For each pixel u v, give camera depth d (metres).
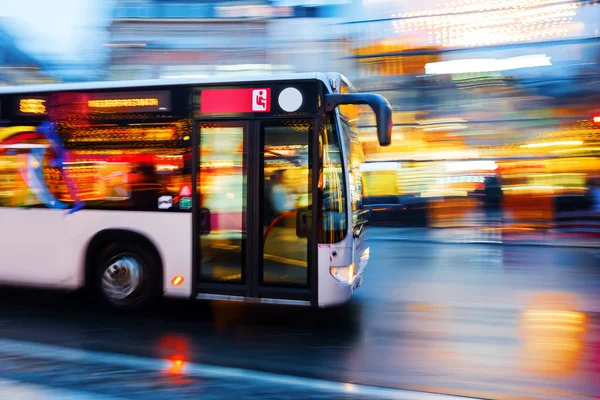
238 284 6.08
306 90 5.89
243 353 5.21
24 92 6.68
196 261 6.16
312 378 4.59
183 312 6.70
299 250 5.91
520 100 14.76
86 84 6.53
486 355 5.23
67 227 6.51
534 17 14.34
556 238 13.66
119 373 4.64
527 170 14.95
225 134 6.11
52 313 6.62
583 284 8.50
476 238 13.90
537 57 14.46
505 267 10.03
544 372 4.80
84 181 6.49
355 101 5.68
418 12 15.38
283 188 5.97
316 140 5.85
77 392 4.23
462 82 15.14
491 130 15.05
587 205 14.58
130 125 6.35
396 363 4.99
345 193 5.90
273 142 5.98
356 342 5.60
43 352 5.18
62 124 6.56
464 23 14.97
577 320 6.47
